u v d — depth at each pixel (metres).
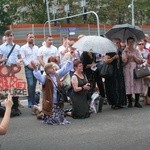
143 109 11.73
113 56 11.61
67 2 45.94
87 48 11.52
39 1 46.94
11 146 8.03
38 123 10.11
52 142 8.25
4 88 11.20
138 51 12.13
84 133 8.95
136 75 11.83
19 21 47.22
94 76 11.81
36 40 37.75
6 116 4.16
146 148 7.72
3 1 43.31
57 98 10.05
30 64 11.95
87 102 10.70
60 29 38.47
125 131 9.08
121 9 49.03
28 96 12.12
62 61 13.70
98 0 48.59
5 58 11.27
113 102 11.78
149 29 42.72
